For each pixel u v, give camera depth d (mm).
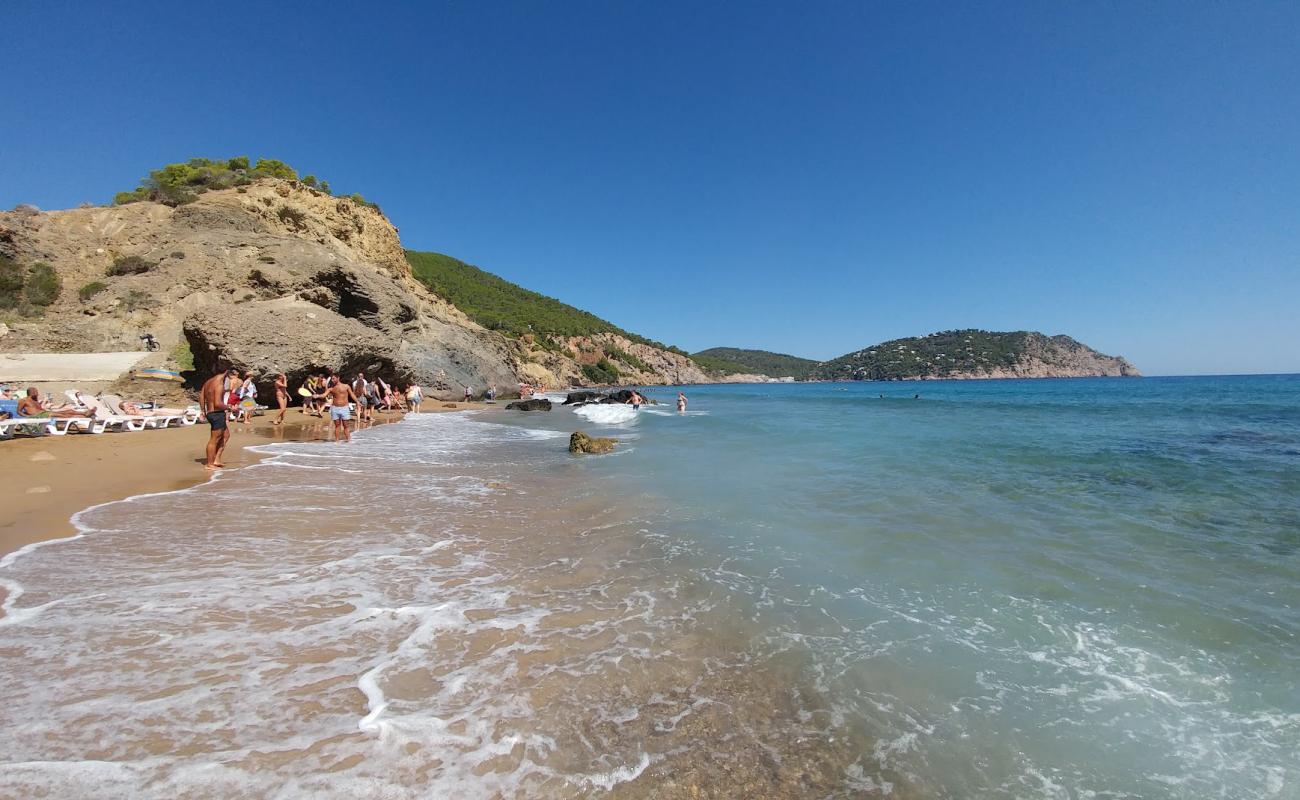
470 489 8594
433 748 2539
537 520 6750
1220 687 3191
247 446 12312
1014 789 2453
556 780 2402
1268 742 2732
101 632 3496
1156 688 3191
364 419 20172
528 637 3699
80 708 2691
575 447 13039
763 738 2760
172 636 3484
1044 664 3457
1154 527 6352
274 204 31656
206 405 9469
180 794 2160
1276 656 3508
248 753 2426
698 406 36406
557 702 2973
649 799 2328
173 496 7293
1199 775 2521
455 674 3193
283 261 26047
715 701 3043
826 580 4809
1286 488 8398
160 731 2547
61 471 8375
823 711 2984
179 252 25031
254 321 20156
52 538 5355
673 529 6375
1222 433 16297
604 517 6922
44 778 2207
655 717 2889
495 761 2486
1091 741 2760
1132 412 26547
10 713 2625
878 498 7891
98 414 12523
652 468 10711
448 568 5000
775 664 3432
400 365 27828
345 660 3293
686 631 3840
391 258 41969
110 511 6430
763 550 5605
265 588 4352
